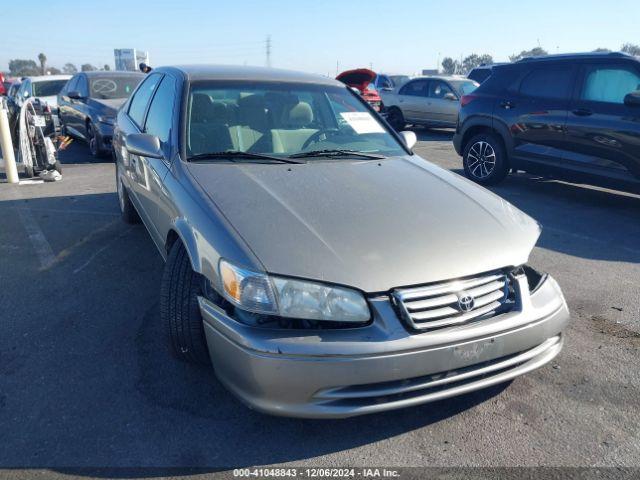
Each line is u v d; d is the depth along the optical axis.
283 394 2.23
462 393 2.41
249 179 2.96
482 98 7.82
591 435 2.54
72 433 2.50
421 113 14.95
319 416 2.24
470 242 2.57
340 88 4.23
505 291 2.54
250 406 2.31
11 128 8.87
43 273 4.37
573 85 6.70
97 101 10.16
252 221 2.51
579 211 6.50
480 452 2.43
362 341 2.20
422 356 2.25
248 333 2.24
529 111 7.12
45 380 2.90
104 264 4.57
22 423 2.56
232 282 2.30
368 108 4.20
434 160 10.13
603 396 2.84
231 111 3.62
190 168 3.09
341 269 2.29
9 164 7.72
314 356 2.17
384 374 2.21
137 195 4.25
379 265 2.33
